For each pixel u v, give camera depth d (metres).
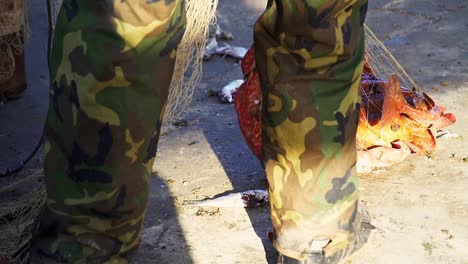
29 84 3.23
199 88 3.22
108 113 1.47
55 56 1.48
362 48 1.69
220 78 3.36
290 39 1.58
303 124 1.65
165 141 2.70
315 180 1.71
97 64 1.43
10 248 1.95
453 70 3.36
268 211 2.24
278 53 1.61
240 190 2.38
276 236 1.81
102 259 1.62
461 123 2.81
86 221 1.58
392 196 2.32
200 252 2.04
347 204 1.76
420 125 2.51
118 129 1.48
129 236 1.64
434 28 3.94
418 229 2.15
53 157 1.53
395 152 2.45
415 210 2.25
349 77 1.65
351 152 1.73
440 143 2.64
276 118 1.66
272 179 1.74
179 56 2.31
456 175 2.45
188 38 2.29
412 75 3.29
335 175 1.71
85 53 1.43
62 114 1.49
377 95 2.52
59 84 1.48
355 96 1.70
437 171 2.47
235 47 3.65
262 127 1.73
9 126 2.85
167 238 2.10
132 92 1.47
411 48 3.64
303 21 1.54
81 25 1.43
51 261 1.60
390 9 4.24
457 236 2.13
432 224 2.18
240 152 2.62
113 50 1.42
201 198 2.32
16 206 2.15
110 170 1.52
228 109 3.01
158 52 1.47
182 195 2.34
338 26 1.59
